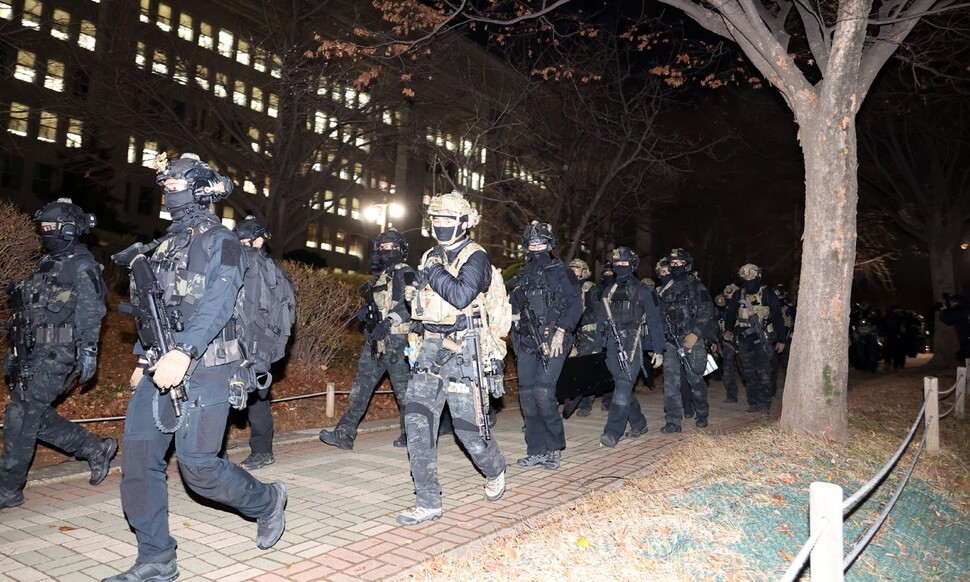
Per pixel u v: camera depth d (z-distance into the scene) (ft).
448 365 15.55
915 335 79.82
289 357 35.12
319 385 34.78
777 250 98.07
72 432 17.81
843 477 20.08
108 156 70.18
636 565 12.50
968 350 51.21
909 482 20.58
